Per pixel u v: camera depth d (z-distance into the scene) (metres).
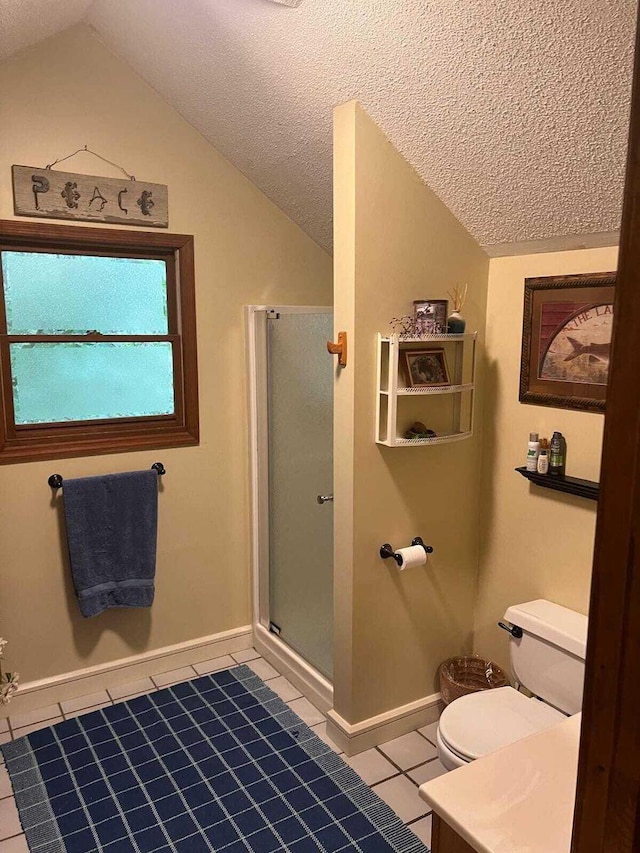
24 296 2.53
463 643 2.68
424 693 2.59
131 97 2.57
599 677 0.77
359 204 2.06
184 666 3.03
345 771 2.29
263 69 2.12
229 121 2.52
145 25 2.25
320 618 2.66
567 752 1.29
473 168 2.01
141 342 2.79
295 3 1.76
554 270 2.19
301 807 2.12
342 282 2.14
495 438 2.48
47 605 2.65
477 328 2.44
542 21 1.44
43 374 2.61
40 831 2.03
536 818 1.11
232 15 1.95
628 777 0.74
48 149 2.43
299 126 2.29
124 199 2.59
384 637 2.40
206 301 2.86
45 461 2.57
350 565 2.26
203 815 2.09
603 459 0.73
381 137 2.07
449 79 1.74
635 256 0.67
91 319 2.69
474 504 2.57
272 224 2.97
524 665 2.21
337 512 2.30
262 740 2.46
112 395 2.77
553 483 2.19
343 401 2.20
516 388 2.37
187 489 2.93
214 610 3.09
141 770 2.30
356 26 1.75
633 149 0.66
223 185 2.82
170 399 2.92
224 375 2.95
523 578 2.44
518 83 1.63
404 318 2.22
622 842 0.76
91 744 2.44
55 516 2.62
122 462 2.74
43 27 2.20
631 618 0.71
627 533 0.70
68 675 2.73
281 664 2.94
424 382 2.24
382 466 2.27
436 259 2.27
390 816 2.08
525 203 2.03
